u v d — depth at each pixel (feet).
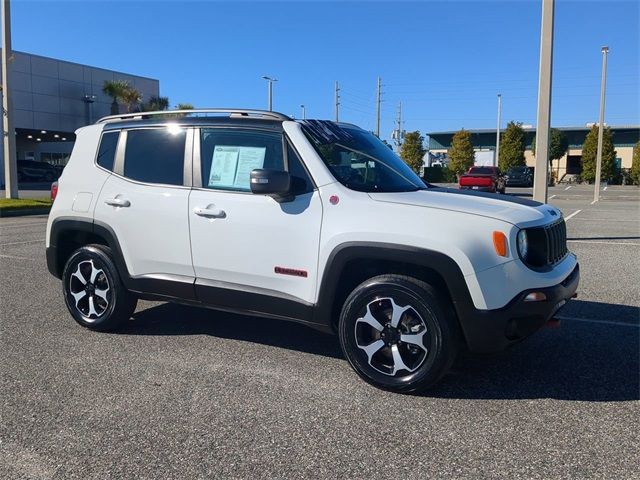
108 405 12.55
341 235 13.39
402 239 12.80
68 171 18.12
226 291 15.15
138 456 10.46
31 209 60.29
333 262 13.52
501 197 15.26
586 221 54.60
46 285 24.35
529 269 12.68
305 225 13.92
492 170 100.07
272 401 12.82
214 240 15.12
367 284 13.39
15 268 28.14
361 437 11.21
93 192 17.30
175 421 11.82
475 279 12.34
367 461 10.32
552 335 17.71
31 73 128.77
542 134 37.19
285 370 14.73
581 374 14.53
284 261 14.24
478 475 9.86
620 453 10.60
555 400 12.97
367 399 12.98
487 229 12.57
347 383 13.91
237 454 10.55
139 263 16.47
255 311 14.98
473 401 12.91
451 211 12.94
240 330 18.12
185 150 16.05
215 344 16.75
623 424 11.77
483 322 12.41
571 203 85.92
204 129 15.89
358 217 13.35
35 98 130.00
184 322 18.95
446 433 11.37
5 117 65.92
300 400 12.90
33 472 9.91
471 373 14.57
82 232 17.83
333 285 13.65
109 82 144.36
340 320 13.78
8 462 10.21
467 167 184.44
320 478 9.78
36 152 167.02
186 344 16.72
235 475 9.87
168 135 16.43
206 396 13.06
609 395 13.25
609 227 48.78
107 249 17.40
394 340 13.25
